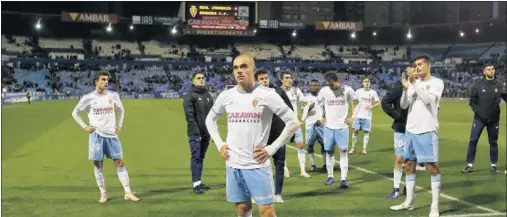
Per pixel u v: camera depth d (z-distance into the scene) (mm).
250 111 4250
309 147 9266
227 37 63406
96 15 52188
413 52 65500
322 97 8078
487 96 8906
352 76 53656
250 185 4293
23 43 56656
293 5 67312
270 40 64938
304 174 8734
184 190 7688
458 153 11992
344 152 7836
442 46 64188
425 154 6035
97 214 6266
